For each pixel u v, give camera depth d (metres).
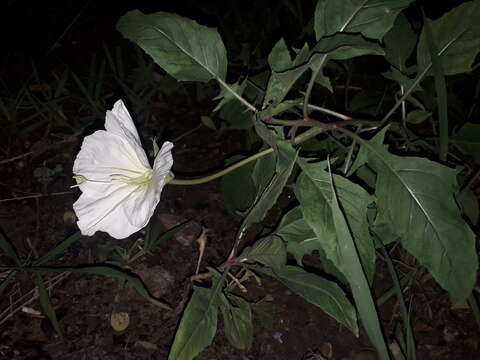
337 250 0.17
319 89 0.38
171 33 0.21
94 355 0.23
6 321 0.24
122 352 0.23
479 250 0.25
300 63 0.18
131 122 0.20
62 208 0.30
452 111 0.33
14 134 0.35
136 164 0.20
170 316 0.24
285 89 0.18
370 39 0.20
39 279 0.23
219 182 0.31
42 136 0.35
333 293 0.20
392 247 0.28
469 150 0.25
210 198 0.30
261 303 0.24
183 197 0.30
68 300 0.25
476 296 0.25
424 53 0.22
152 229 0.28
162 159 0.19
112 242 0.28
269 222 0.29
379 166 0.19
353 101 0.32
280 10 0.46
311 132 0.20
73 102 0.38
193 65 0.21
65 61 0.43
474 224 0.24
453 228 0.18
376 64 0.42
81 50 0.44
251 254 0.21
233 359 0.23
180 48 0.21
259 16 0.46
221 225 0.29
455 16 0.21
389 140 0.27
